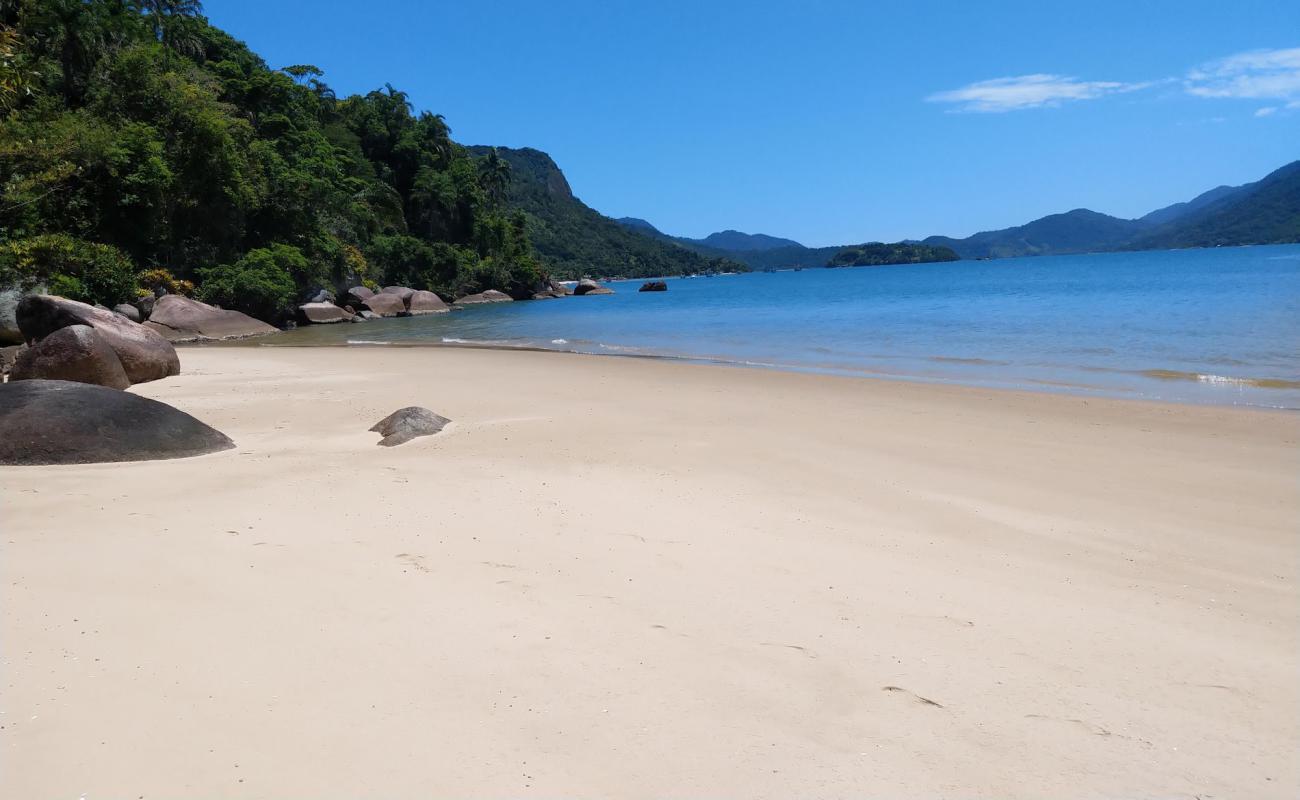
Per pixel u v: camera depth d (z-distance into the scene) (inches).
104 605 174.6
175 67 1921.8
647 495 291.6
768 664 160.6
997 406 504.7
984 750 132.8
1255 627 186.7
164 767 118.8
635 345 1043.3
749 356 864.3
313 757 123.2
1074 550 241.8
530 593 193.9
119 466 312.0
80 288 1245.1
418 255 2822.3
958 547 242.8
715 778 122.2
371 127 3427.7
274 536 227.9
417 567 208.4
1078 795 121.5
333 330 1550.2
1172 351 741.3
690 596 196.1
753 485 312.2
